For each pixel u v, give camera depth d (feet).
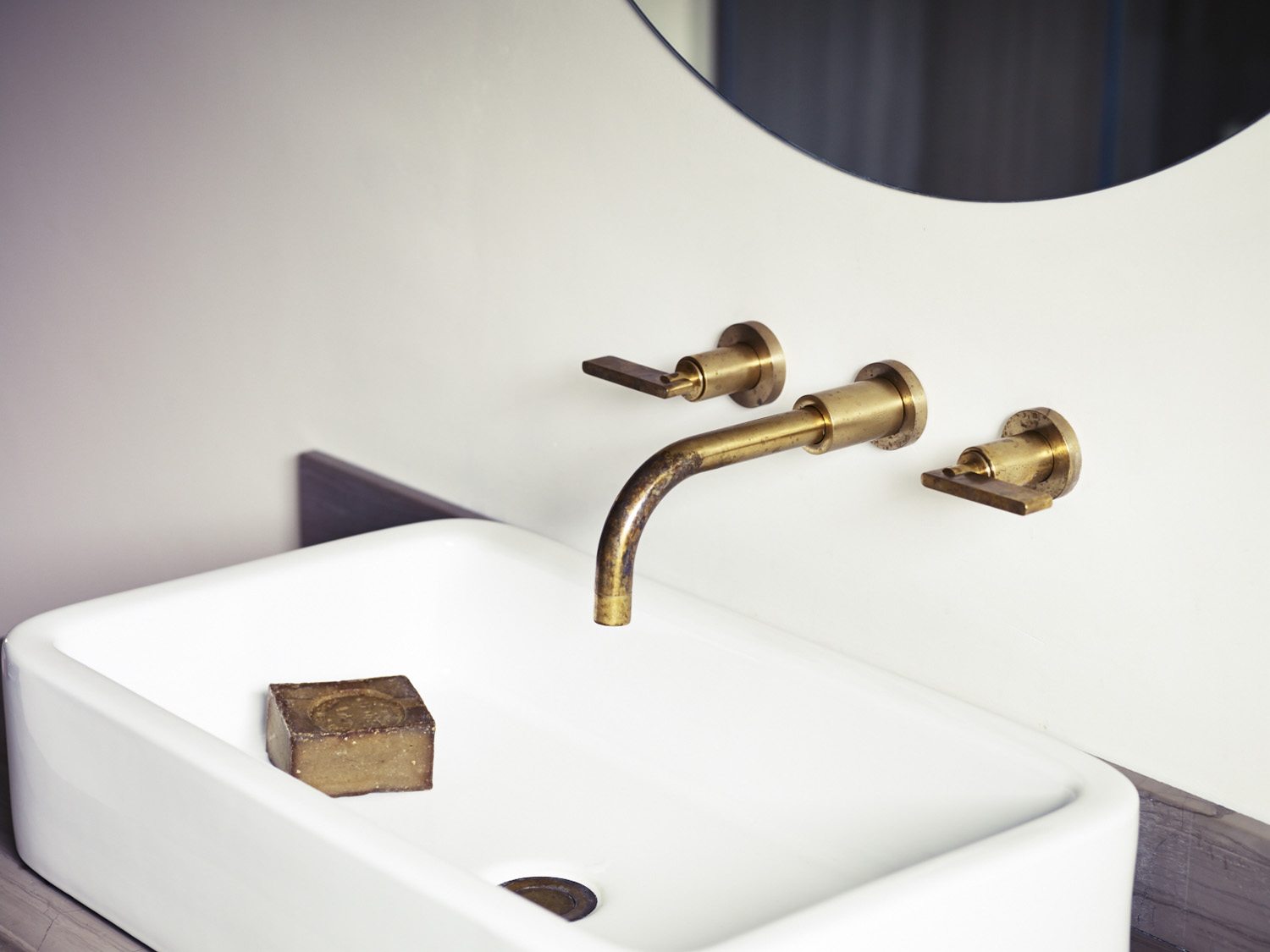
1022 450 2.73
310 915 2.42
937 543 3.05
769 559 3.41
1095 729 2.88
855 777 3.03
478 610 3.77
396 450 4.35
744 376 3.22
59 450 5.73
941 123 2.82
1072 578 2.85
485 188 3.83
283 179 4.42
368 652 3.73
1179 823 2.74
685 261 3.41
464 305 3.99
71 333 5.49
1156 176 2.56
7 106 5.41
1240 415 2.54
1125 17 2.52
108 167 5.07
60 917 2.88
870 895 2.22
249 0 4.34
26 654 2.94
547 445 3.88
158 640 3.35
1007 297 2.82
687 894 2.97
